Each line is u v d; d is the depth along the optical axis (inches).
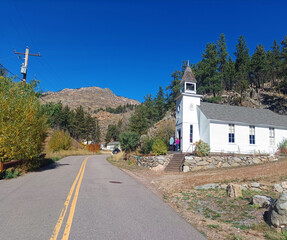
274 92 2368.4
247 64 2903.5
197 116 1008.2
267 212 279.4
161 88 3449.8
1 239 182.5
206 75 2400.3
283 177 476.4
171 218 264.2
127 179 564.1
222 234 223.9
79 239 185.6
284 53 2377.0
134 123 2773.1
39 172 627.2
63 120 3563.0
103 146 4266.7
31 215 246.4
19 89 625.6
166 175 695.7
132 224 231.0
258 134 994.1
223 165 800.3
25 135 555.8
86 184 450.0
